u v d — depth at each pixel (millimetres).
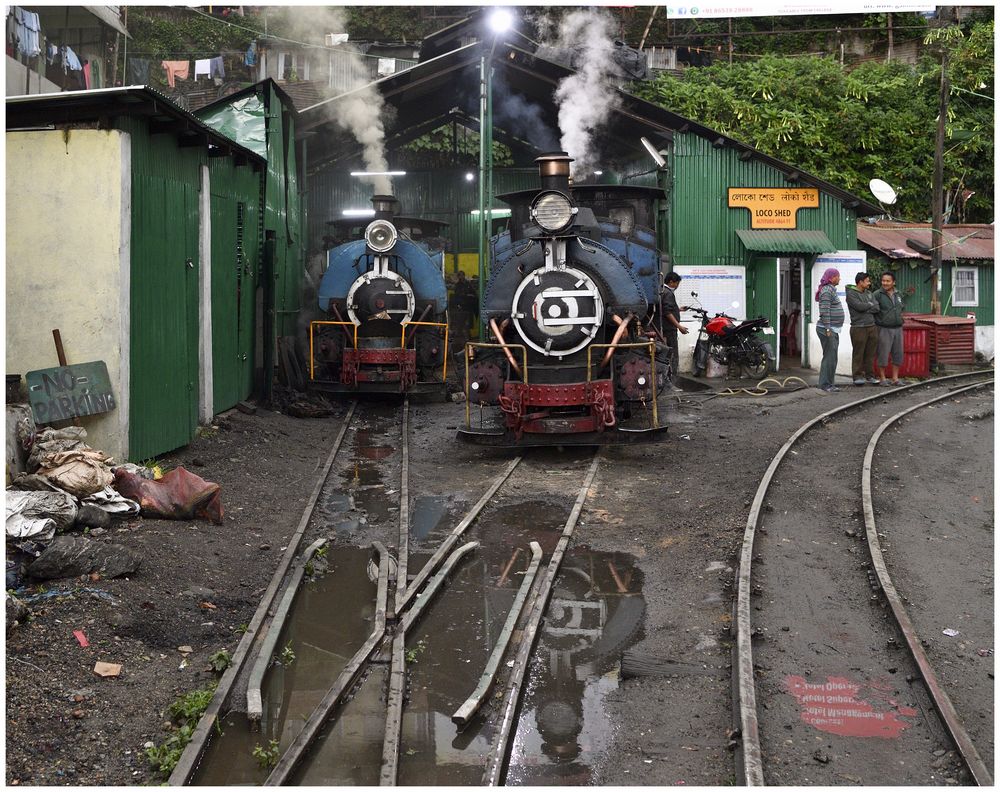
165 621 6172
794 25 31766
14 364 8812
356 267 16047
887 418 13422
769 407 14836
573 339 11180
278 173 16766
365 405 15742
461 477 10609
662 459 11281
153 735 4961
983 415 13438
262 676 5555
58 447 8055
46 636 5699
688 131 19062
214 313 12281
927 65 29516
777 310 19281
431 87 20203
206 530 8023
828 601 6730
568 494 9781
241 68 29938
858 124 27219
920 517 8781
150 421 9641
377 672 5715
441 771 4648
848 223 19359
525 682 5590
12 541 6680
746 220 19219
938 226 22859
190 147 11102
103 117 8742
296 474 10586
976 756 4574
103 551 6641
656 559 7738
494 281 11602
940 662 5789
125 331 8930
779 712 5184
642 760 4742
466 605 6809
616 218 13656
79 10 25281
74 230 8820
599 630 6352
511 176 25188
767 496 9211
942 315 22109
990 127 28141
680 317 19219
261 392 14633
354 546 8164
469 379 11484
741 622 6043
